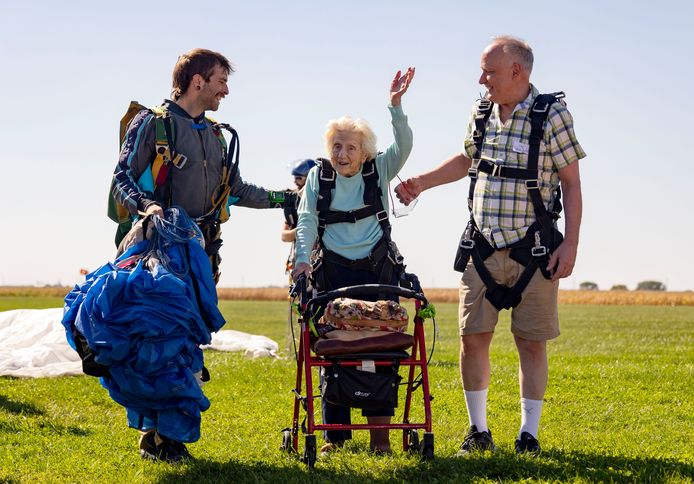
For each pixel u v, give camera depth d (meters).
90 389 9.45
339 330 5.67
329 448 6.36
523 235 6.22
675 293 96.00
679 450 6.74
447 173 6.77
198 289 5.80
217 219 6.33
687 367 12.57
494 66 6.18
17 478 5.59
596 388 10.33
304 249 6.00
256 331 22.86
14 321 12.79
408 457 6.03
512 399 9.25
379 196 6.14
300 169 9.69
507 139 6.27
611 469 5.75
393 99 6.08
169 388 5.49
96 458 6.20
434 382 10.29
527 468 5.67
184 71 6.14
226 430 7.43
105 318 5.43
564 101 6.28
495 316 6.39
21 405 8.34
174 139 6.04
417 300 5.80
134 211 5.96
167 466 5.79
